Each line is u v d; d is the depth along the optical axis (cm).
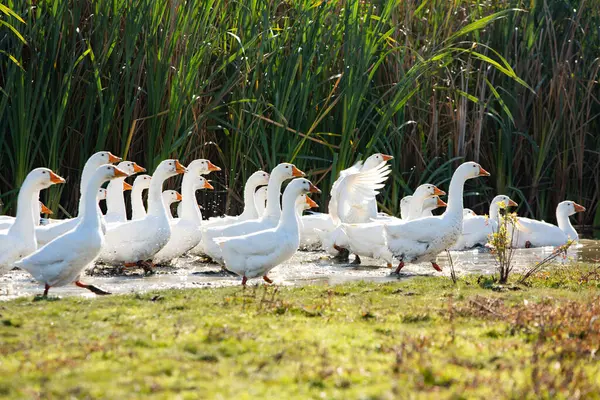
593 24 2273
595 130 2375
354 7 1892
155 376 662
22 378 652
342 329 839
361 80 1898
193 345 754
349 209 1666
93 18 1773
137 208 1683
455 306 963
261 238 1223
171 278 1340
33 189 1233
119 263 1411
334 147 1980
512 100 2245
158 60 1756
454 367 699
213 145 2016
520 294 1087
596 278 1266
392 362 710
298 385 642
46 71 1745
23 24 1720
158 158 1764
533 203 2341
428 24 2136
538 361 725
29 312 910
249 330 823
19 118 1702
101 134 1736
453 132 2170
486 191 2291
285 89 1852
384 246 1487
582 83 2262
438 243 1395
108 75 1809
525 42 2219
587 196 2381
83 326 842
